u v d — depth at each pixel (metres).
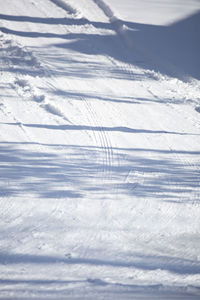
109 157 17.53
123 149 18.28
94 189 15.25
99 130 19.55
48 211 13.66
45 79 23.62
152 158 17.81
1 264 10.57
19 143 17.61
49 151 17.41
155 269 10.89
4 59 25.31
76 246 11.84
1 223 12.75
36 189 14.84
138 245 12.25
